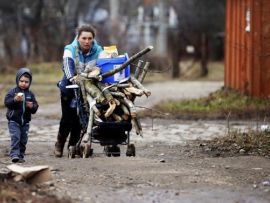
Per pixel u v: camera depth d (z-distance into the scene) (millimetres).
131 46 99188
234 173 20672
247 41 46438
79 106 24062
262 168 21688
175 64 87688
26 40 110250
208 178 19719
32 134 34719
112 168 20906
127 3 150000
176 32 110812
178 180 19344
